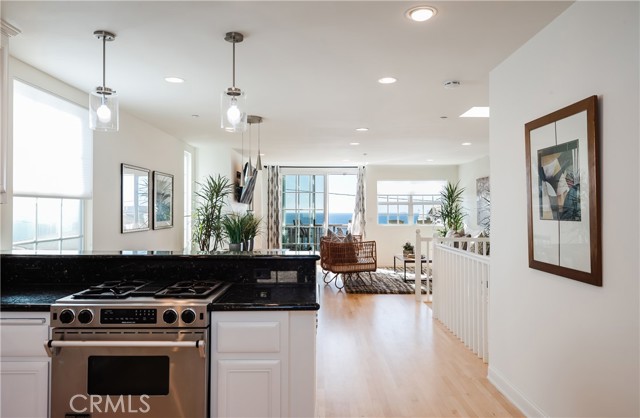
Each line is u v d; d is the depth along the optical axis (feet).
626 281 5.55
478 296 11.62
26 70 9.14
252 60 9.04
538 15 6.98
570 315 6.82
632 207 5.42
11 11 6.77
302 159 27.50
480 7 6.70
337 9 6.75
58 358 6.39
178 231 18.81
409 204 31.12
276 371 6.48
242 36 7.78
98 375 6.43
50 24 7.24
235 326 6.46
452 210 28.32
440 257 15.17
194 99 12.14
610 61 5.81
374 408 8.62
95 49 8.37
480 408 8.61
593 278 6.11
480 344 11.56
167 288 7.31
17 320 6.42
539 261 7.61
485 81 10.57
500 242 9.39
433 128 16.78
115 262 8.25
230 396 6.48
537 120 7.60
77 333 6.36
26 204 9.28
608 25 5.85
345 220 32.04
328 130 17.19
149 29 7.47
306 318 6.53
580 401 6.57
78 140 10.99
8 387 6.41
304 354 6.52
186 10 6.77
